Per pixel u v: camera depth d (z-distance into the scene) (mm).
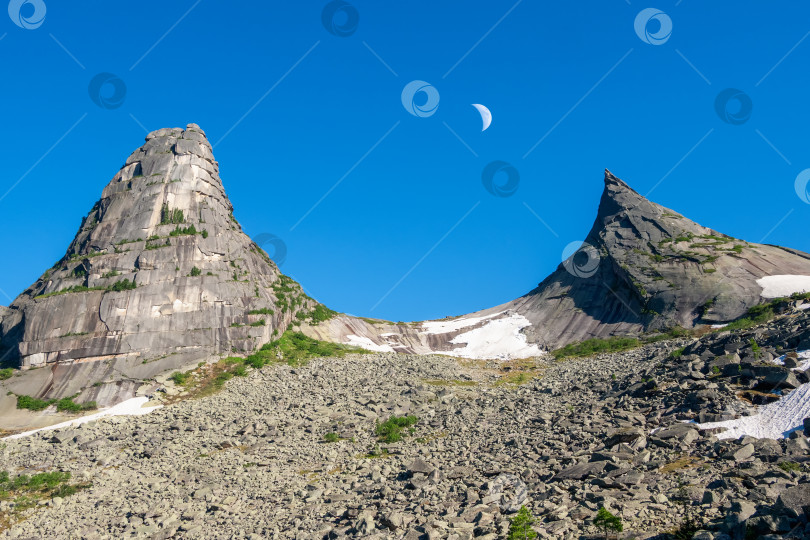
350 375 65250
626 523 21234
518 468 30578
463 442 39625
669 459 27125
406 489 30453
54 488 37875
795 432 25469
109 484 38156
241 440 46094
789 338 36656
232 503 32500
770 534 17688
